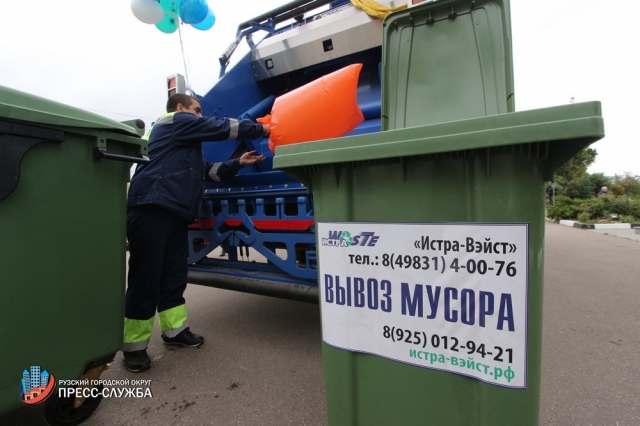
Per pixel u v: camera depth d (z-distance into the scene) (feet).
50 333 4.35
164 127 7.70
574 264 18.22
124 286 5.21
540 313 2.89
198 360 7.68
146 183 7.27
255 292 8.33
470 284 3.02
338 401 3.73
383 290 3.40
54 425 5.22
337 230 3.56
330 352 3.75
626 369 7.16
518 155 2.75
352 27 9.76
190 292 13.43
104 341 4.95
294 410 5.85
